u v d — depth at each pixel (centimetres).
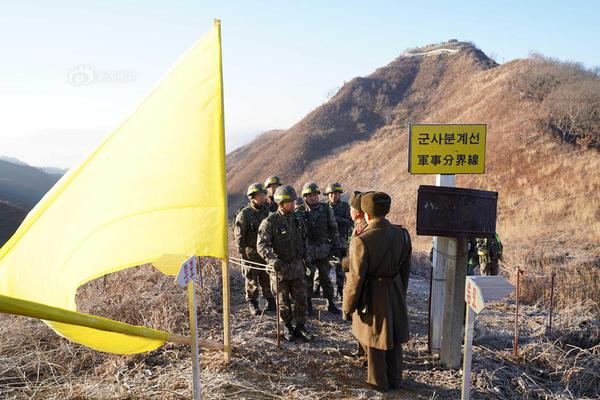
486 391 431
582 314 629
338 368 473
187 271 320
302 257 551
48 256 385
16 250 379
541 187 2939
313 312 666
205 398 401
